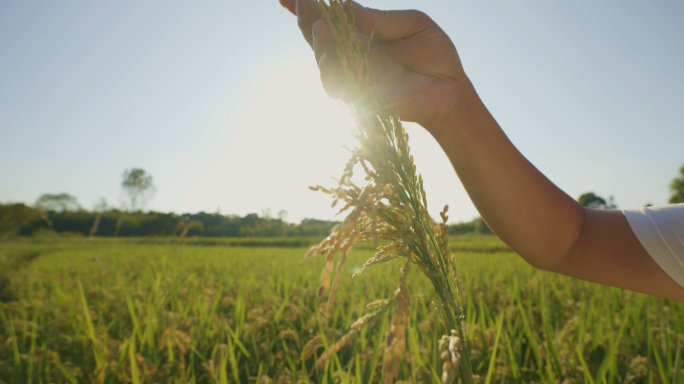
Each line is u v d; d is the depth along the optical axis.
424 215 0.91
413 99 1.02
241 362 3.85
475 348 3.64
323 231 47.31
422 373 2.98
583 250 1.21
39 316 4.95
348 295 6.59
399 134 0.87
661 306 4.59
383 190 0.81
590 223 1.25
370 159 0.80
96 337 3.90
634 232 1.20
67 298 5.98
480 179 1.10
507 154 1.10
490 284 8.09
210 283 8.12
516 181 1.10
